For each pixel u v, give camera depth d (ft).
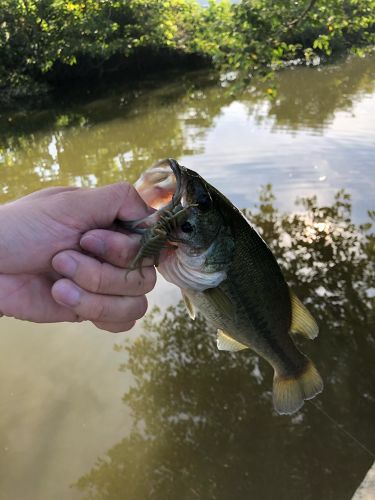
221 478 1.90
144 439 2.08
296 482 1.87
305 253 3.18
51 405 2.23
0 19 8.75
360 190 3.99
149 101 8.00
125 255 0.76
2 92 8.50
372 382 2.25
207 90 8.48
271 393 2.26
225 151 5.16
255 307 1.02
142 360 2.48
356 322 2.60
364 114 6.17
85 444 2.06
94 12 9.05
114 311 0.77
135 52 10.06
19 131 6.88
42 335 2.65
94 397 2.27
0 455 2.01
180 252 0.88
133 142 5.97
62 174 5.12
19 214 0.76
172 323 2.73
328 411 2.14
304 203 3.83
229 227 0.93
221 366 2.42
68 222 0.76
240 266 0.97
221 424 2.12
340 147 4.96
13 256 0.76
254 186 4.18
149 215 0.81
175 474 1.94
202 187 0.89
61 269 0.74
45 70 8.70
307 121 6.03
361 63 9.73
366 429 2.06
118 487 1.88
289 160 4.71
